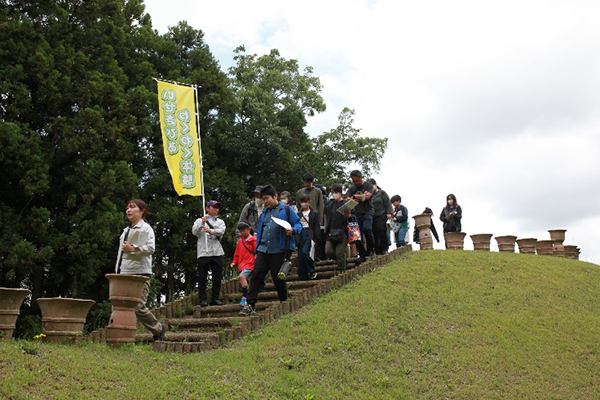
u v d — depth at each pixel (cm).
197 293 1128
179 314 1065
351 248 1458
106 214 1688
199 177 1234
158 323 777
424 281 1119
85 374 562
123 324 718
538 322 998
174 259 2202
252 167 2595
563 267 1405
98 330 852
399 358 781
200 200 2197
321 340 793
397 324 885
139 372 606
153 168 2184
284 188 2695
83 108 1812
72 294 1700
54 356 590
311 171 2753
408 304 974
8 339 652
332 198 1241
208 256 1086
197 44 2550
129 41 2217
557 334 955
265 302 1037
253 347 761
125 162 1847
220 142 2462
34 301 1705
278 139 2545
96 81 1839
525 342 898
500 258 1374
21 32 1695
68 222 1705
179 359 681
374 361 761
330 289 1042
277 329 836
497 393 729
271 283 1179
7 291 655
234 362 693
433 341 848
